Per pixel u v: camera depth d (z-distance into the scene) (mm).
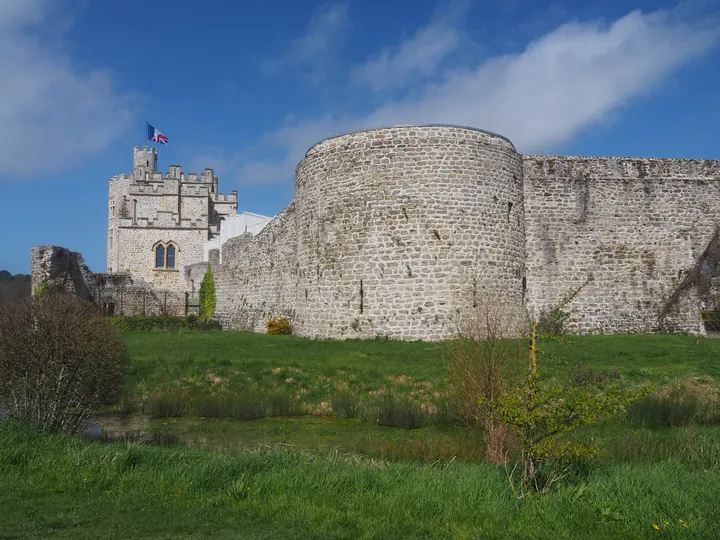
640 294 28719
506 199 25453
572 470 10227
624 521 8422
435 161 24281
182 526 8414
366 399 17578
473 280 24062
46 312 12625
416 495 9414
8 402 12500
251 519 8727
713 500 8875
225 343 25875
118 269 63375
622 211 29047
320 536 8109
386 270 24328
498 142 25438
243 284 37906
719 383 17750
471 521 8648
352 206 25094
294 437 15031
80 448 11430
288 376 19688
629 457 12070
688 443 12641
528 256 28234
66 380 12672
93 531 8219
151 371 20500
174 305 49031
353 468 10797
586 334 27906
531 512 8773
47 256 37344
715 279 29062
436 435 14852
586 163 29109
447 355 18234
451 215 24109
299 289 27891
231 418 17094
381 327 24266
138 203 68375
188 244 64250
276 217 34438
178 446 13273
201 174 72688
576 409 8953
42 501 9258
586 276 28500
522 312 25562
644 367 19531
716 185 29703
